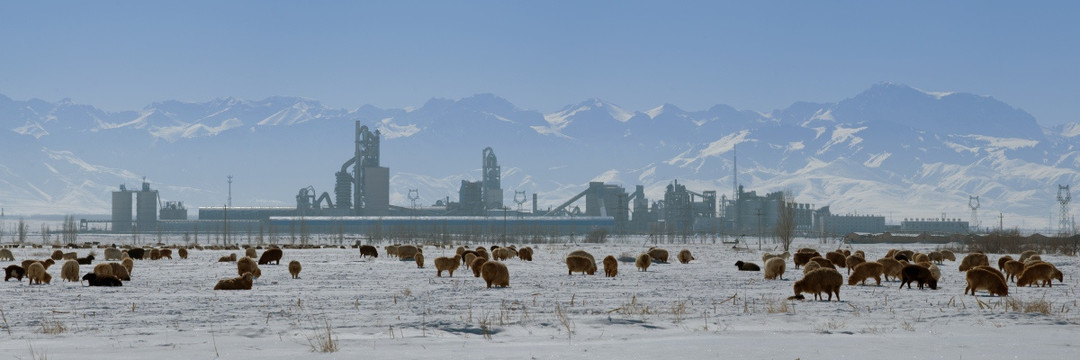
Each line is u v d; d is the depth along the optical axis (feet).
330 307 85.15
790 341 54.29
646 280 130.93
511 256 234.17
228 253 292.81
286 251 309.83
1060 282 126.41
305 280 131.85
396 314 77.56
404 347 52.75
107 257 230.48
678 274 149.18
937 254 221.25
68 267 129.49
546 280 130.41
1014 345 52.01
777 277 139.03
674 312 76.38
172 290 110.01
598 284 121.19
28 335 61.21
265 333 61.05
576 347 51.55
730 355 47.39
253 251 223.30
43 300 93.76
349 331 62.13
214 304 88.63
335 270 163.53
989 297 96.02
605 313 77.61
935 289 110.52
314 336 58.54
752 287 115.44
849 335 59.67
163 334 60.59
